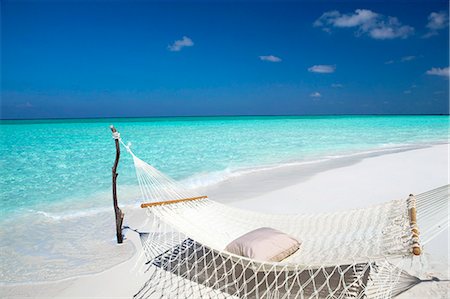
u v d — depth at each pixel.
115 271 4.31
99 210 6.73
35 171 10.20
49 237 5.43
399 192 7.57
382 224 3.95
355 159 12.02
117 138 4.99
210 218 4.86
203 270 4.25
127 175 9.68
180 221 4.53
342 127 30.42
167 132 24.25
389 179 8.80
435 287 3.63
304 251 3.92
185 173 9.88
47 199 7.46
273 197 7.35
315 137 20.27
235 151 14.12
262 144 16.53
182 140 18.42
